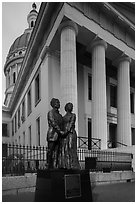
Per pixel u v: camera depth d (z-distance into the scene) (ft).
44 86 73.36
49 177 23.26
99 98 68.33
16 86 136.56
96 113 67.77
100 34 69.77
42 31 76.33
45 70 73.10
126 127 77.15
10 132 183.11
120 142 76.64
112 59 83.05
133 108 103.45
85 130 78.28
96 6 69.36
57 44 70.13
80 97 80.74
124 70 80.28
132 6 77.71
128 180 46.85
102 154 52.03
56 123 26.35
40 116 76.07
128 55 80.38
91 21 67.62
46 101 70.08
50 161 25.86
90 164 45.88
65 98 59.47
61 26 62.85
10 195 31.32
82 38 70.13
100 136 65.92
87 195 24.94
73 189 24.03
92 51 71.82
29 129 99.45
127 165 50.96
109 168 45.57
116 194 30.76
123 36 80.28
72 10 62.59
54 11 67.56
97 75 69.46
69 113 27.66
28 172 42.16
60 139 26.40
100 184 41.42
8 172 37.35
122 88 79.82
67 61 60.85
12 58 197.16
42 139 71.41
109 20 74.90
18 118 139.95
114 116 93.45
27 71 105.91
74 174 24.49
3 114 184.75
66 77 60.23
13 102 159.43
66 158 25.52
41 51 79.97
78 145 64.18
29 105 104.47
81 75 83.51
